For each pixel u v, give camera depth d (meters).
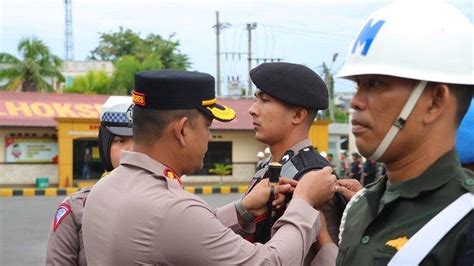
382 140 1.70
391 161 1.74
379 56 1.69
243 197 3.00
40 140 25.36
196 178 27.50
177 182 2.36
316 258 2.63
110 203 2.33
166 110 2.38
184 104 2.39
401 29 1.68
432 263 1.58
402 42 1.67
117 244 2.24
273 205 2.70
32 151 25.30
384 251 1.67
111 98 3.44
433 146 1.69
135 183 2.34
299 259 2.38
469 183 1.62
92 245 2.35
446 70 1.65
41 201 20.12
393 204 1.72
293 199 2.50
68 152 24.80
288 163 2.87
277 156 3.02
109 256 2.26
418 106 1.67
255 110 3.00
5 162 25.03
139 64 39.25
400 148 1.70
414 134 1.69
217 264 2.22
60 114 25.91
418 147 1.70
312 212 2.47
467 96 1.71
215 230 2.23
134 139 2.47
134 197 2.28
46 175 25.41
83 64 57.91
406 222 1.67
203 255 2.21
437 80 1.64
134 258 2.21
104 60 57.88
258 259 2.26
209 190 23.69
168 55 51.12
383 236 1.71
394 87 1.68
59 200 20.56
